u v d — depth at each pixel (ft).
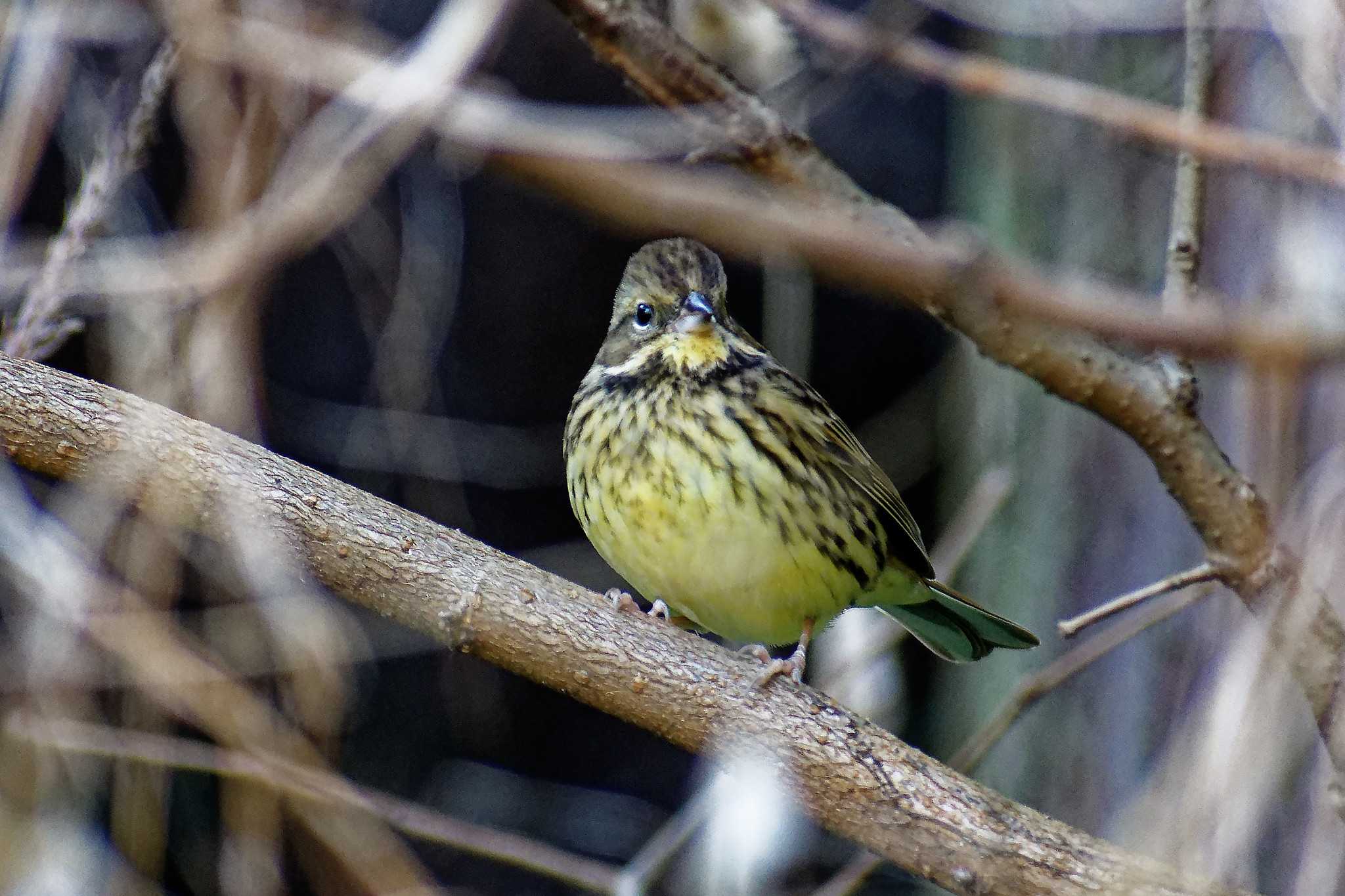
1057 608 40.81
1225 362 12.14
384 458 46.62
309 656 36.52
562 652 22.57
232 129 33.06
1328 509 22.79
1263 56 30.68
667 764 53.21
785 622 31.71
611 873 35.81
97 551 36.01
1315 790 23.32
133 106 37.88
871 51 23.12
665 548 30.37
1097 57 39.45
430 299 43.09
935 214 49.08
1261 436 26.53
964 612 35.37
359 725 50.11
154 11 33.83
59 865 34.99
